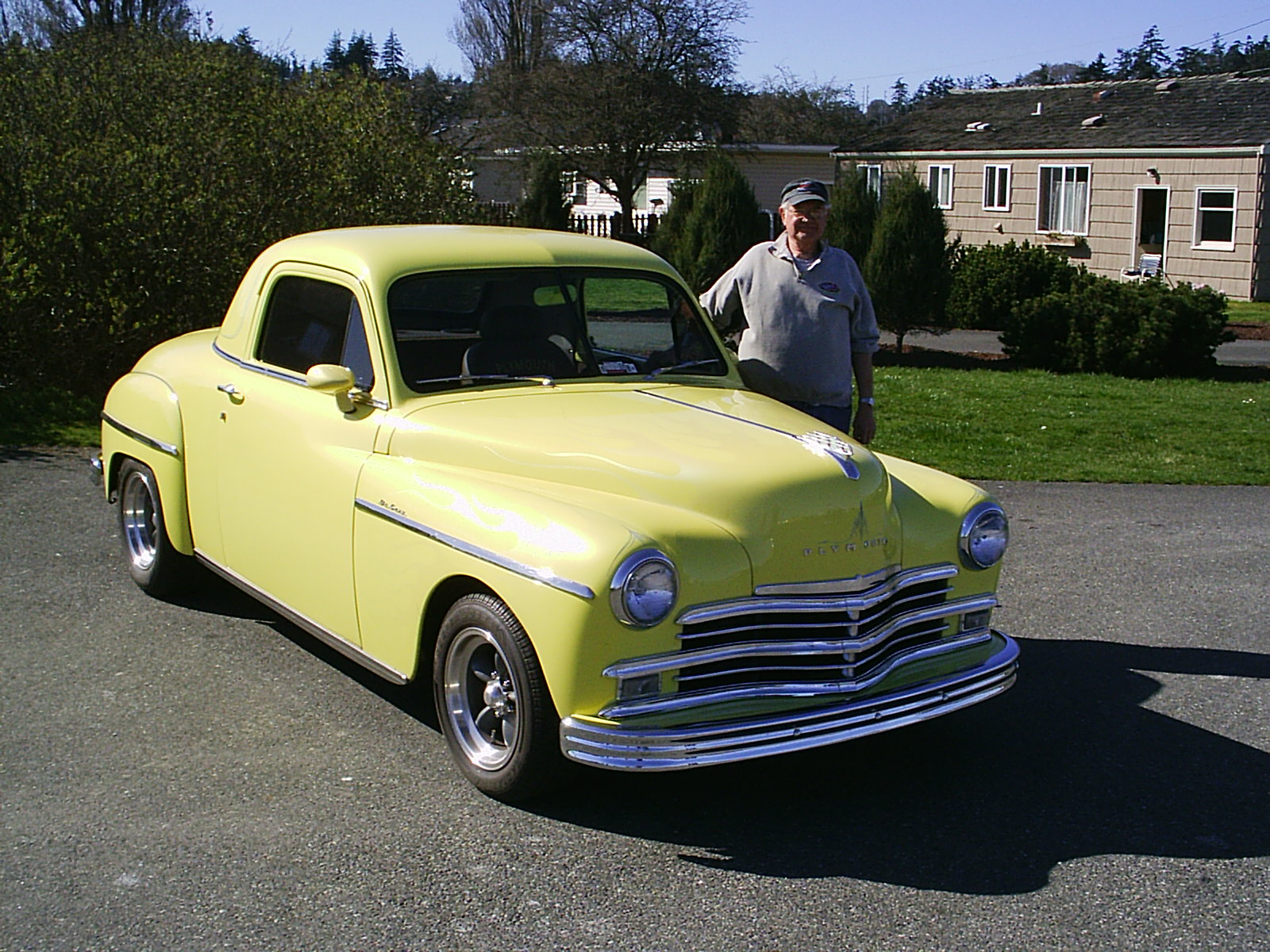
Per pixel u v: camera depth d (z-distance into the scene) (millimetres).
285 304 5402
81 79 12031
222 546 5598
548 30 37031
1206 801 4340
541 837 3941
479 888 3619
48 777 4258
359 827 3961
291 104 12719
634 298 5367
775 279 5559
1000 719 5105
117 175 10930
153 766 4359
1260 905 3627
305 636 5730
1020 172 31578
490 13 55156
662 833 3998
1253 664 5809
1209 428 12516
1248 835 4090
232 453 5422
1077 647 6020
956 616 4461
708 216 20531
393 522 4391
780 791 4355
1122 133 29703
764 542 3969
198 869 3684
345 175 12656
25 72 11859
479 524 4059
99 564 6707
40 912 3434
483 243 5207
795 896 3621
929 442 11555
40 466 8875
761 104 66438
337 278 5043
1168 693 5426
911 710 4113
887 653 4227
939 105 37406
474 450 4406
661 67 35875
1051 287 23016
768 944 3367
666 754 3703
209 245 11398
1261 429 12516
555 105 35625
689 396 5027
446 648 4258
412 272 4898
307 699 4996
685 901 3578
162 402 5906
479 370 4898
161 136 11742
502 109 36688
